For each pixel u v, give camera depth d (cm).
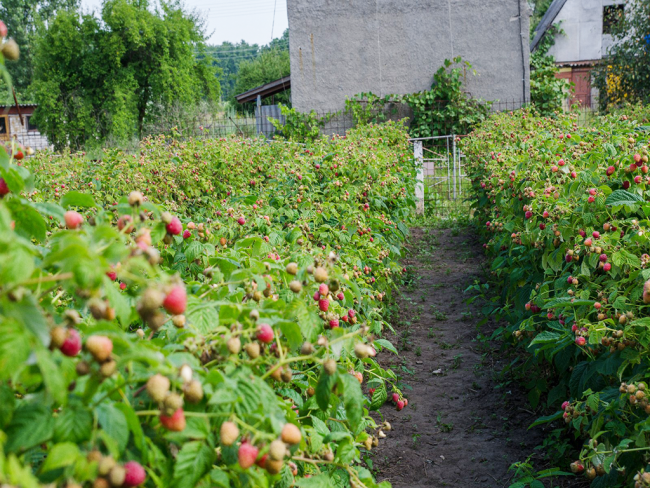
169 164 717
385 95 1945
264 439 141
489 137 1036
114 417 118
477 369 516
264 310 179
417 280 820
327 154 719
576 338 302
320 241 472
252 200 510
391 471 370
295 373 252
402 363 539
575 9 2619
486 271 795
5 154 147
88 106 2705
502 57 1898
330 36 1939
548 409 427
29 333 102
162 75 2827
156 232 175
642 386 247
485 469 366
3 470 90
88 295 113
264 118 2169
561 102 1983
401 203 817
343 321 324
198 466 132
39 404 116
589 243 325
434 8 1903
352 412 159
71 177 701
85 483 107
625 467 265
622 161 372
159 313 119
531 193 452
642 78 1744
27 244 109
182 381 129
